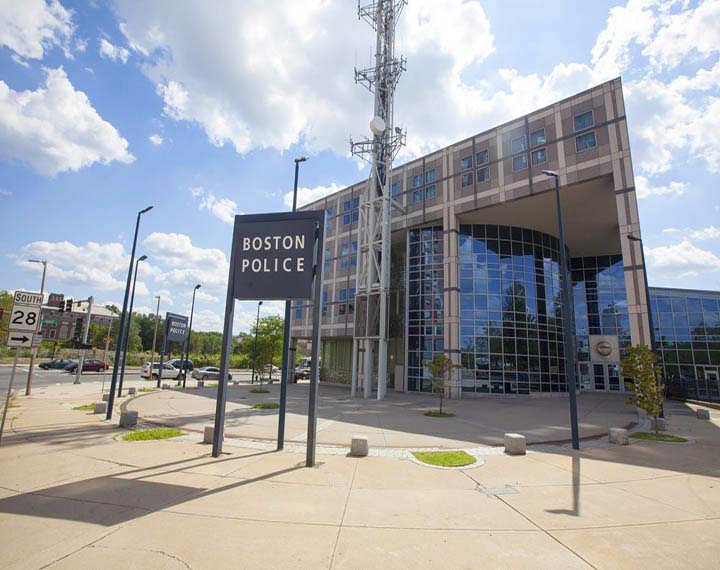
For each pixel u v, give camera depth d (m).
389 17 32.78
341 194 43.97
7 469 7.63
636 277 22.23
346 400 25.08
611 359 38.47
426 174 33.59
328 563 4.29
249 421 14.77
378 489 6.96
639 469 8.62
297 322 46.72
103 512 5.55
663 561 4.47
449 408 21.05
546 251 34.03
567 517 5.76
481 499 6.52
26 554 4.29
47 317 71.31
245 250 10.05
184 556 4.33
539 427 14.69
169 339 32.56
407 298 33.88
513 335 30.67
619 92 24.33
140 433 11.29
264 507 5.91
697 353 36.44
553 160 26.53
